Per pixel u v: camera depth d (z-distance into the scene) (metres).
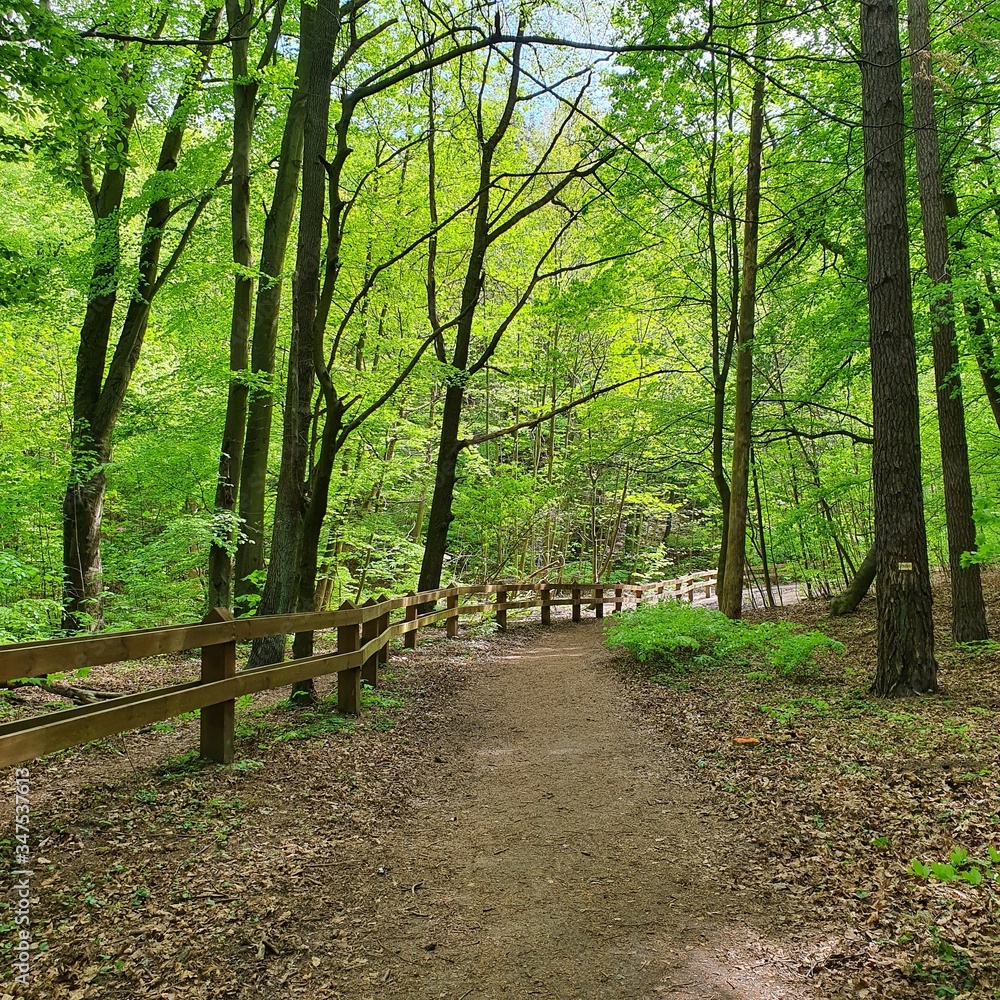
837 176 10.92
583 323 14.30
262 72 9.78
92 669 8.54
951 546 9.23
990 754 4.78
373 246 13.90
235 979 2.78
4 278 8.57
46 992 2.57
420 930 3.25
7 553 7.73
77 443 10.63
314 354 7.50
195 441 12.13
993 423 12.88
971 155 9.73
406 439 19.47
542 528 27.33
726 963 2.95
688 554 33.66
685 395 16.55
